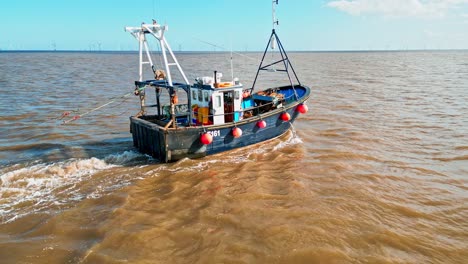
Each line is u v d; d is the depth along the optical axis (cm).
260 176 1116
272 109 1580
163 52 1240
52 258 695
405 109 2277
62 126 1898
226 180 1088
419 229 805
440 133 1655
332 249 712
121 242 741
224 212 872
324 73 5612
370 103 2542
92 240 755
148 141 1320
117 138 1661
